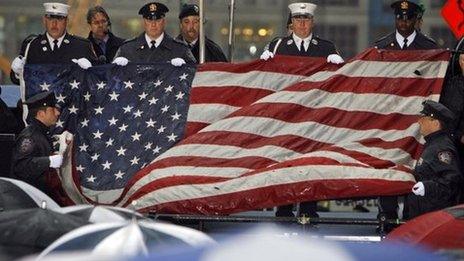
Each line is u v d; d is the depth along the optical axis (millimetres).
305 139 33875
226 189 32406
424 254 15148
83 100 34875
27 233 23469
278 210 33719
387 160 33188
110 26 41406
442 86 34188
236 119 34219
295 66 34875
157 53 36219
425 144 31906
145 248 20406
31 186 29281
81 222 24250
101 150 34438
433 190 31062
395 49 36594
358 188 31812
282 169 32406
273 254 13828
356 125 34062
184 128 34500
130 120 34719
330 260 13852
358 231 31953
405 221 30938
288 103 34281
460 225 26547
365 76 34500
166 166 33375
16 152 32062
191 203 32375
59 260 14680
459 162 32500
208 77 34969
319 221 30938
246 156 33531
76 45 36656
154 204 32656
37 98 32312
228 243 14492
